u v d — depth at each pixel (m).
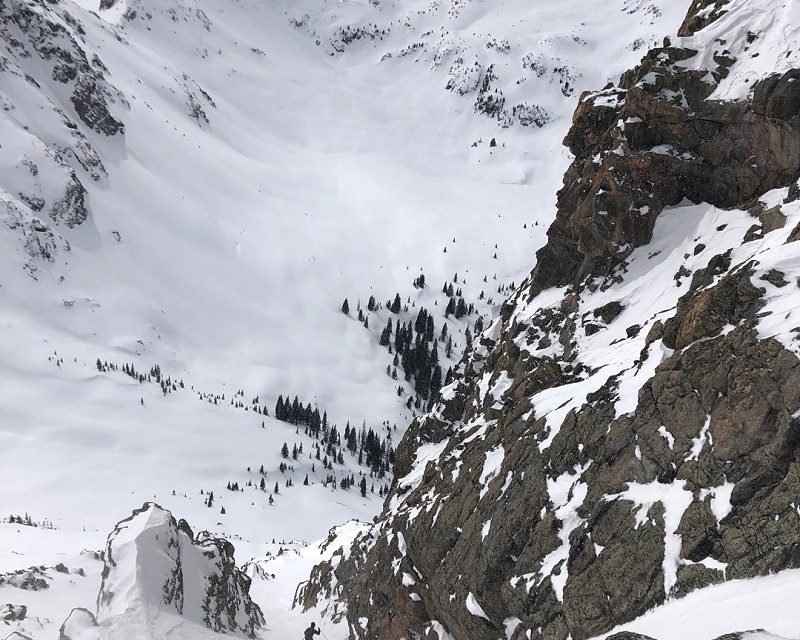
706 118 26.78
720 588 13.78
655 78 28.33
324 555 60.38
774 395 14.37
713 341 16.83
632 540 16.48
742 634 10.05
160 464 188.25
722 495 14.84
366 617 33.78
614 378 21.39
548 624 18.16
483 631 21.59
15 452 182.50
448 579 24.20
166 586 31.53
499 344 36.53
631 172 28.69
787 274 16.50
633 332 25.05
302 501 179.00
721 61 27.61
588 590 17.02
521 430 24.45
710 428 15.83
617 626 15.92
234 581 40.22
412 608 28.12
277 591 63.50
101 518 152.38
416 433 41.94
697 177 27.30
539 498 20.83
